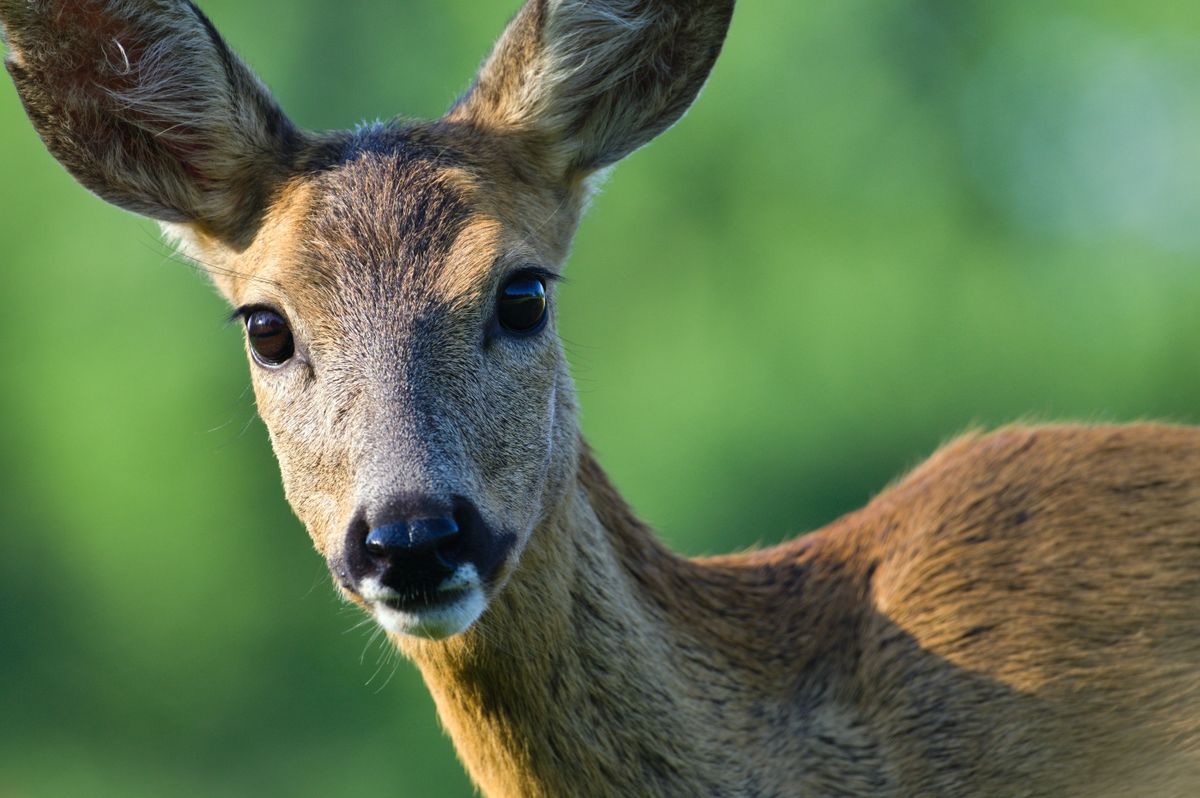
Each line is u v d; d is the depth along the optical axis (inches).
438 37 1007.6
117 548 1037.8
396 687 1003.3
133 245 1020.5
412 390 299.7
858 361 953.5
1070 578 344.8
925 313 962.7
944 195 987.3
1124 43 1041.5
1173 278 984.3
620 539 338.0
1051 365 965.2
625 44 346.3
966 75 1022.4
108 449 1013.2
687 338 973.8
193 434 1007.0
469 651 318.7
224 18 1020.5
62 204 1031.0
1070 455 363.3
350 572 291.9
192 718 1051.3
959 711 336.8
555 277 324.8
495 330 311.0
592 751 322.3
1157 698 335.3
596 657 322.7
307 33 1015.0
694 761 325.7
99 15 334.0
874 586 353.7
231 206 335.9
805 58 989.2
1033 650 338.6
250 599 1036.5
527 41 337.4
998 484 359.9
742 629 345.7
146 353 1011.3
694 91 353.1
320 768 1012.5
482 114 341.4
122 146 340.8
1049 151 1022.4
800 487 926.4
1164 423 387.9
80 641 1061.1
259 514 1030.4
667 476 933.8
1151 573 344.5
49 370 1024.9
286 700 1032.2
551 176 342.6
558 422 322.3
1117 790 334.3
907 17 1015.6
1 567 1058.1
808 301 962.7
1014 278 979.9
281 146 335.6
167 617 1046.4
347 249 311.7
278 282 312.3
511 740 324.2
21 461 1042.1
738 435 933.2
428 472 291.9
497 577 301.7
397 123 342.3
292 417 311.4
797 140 982.4
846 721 339.3
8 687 1069.8
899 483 386.9
